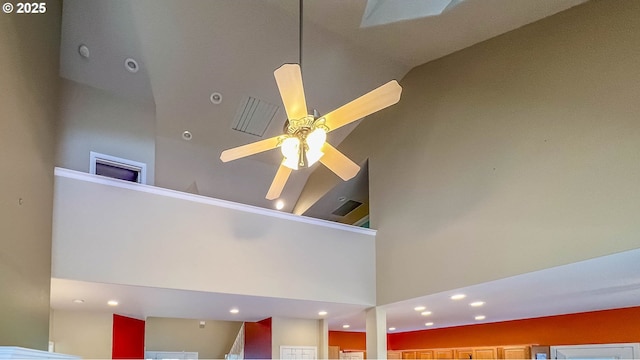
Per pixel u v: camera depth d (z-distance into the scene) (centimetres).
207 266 513
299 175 870
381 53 577
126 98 605
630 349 625
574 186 403
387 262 619
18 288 309
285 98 320
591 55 405
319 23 524
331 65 604
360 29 520
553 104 432
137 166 596
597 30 402
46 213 400
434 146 570
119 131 591
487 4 427
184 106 643
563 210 410
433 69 588
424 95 598
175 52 557
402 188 613
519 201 452
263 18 522
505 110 481
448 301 592
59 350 630
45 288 389
